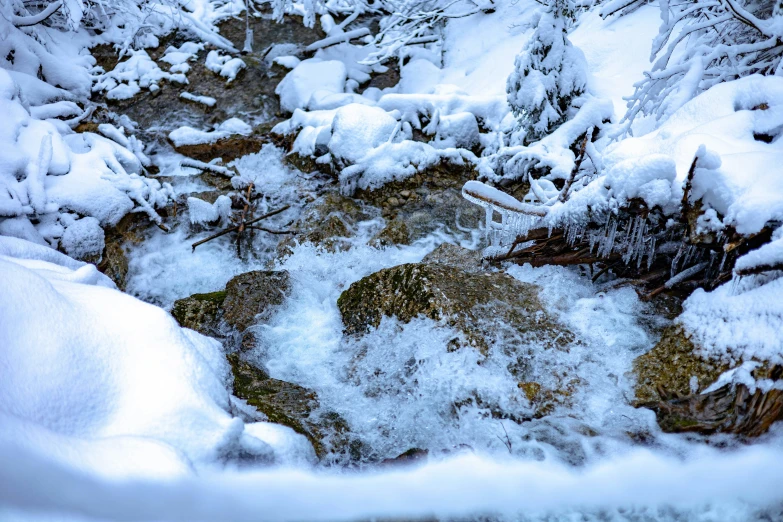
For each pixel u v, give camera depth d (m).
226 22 9.55
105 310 2.71
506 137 6.08
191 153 6.66
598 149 5.32
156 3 9.09
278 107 7.54
